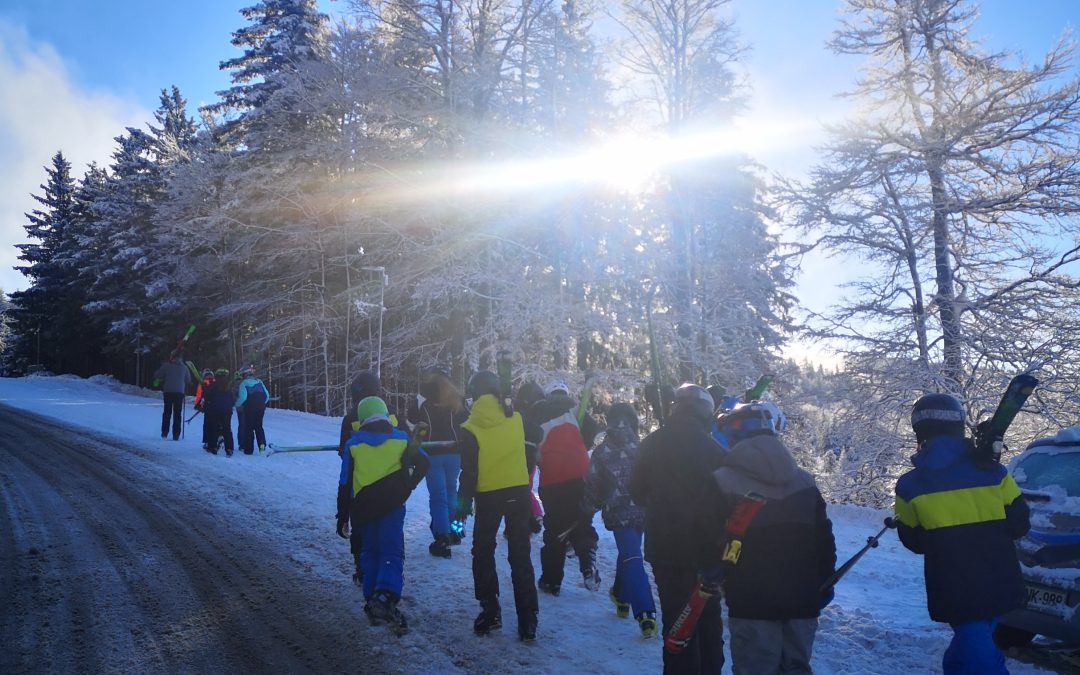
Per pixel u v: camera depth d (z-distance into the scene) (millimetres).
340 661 5227
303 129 30312
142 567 7223
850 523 10312
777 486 4039
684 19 23484
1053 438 5930
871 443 19578
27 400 28672
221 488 11109
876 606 6520
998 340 18562
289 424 22797
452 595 6684
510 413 5918
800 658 4008
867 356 19469
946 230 19453
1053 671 5312
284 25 36875
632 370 23562
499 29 25828
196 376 17281
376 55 26531
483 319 26453
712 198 24453
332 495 10930
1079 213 18828
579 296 24828
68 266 54125
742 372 23234
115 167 50000
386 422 6105
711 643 4453
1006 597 3848
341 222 29766
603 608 6434
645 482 4578
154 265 39781
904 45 21047
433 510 7977
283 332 30906
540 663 5227
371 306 26250
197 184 32750
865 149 19625
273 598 6496
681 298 24203
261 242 31297
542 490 6746
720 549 4004
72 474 11797
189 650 5352
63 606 6137
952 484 3975
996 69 20422
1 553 7469
